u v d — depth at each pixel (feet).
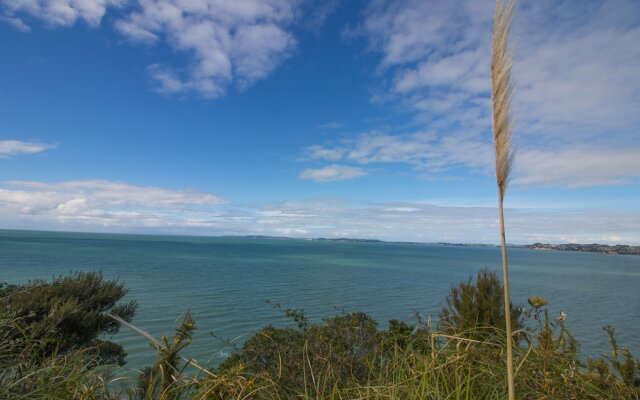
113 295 35.17
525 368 8.58
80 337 25.66
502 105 4.54
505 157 4.46
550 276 260.42
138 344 58.75
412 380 8.41
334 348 12.91
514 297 140.97
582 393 8.05
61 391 8.34
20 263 195.93
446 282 187.01
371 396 8.80
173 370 8.71
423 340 10.43
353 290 148.77
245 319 85.25
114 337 62.59
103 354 28.58
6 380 8.29
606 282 230.27
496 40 4.66
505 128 4.54
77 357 9.37
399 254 584.40
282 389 10.41
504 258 4.45
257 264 276.62
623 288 195.21
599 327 72.43
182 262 263.90
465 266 327.88
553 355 8.67
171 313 87.92
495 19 4.70
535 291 163.22
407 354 9.77
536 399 8.02
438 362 8.92
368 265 311.27
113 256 291.58
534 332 9.57
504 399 7.82
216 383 8.54
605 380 8.55
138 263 236.63
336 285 164.35
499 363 9.06
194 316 85.87
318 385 9.84
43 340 10.36
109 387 8.77
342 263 325.21
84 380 8.69
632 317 99.14
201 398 8.31
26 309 21.17
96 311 28.96
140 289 126.82
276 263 295.28
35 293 25.50
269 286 152.97
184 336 8.89
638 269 418.10
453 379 8.65
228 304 104.63
